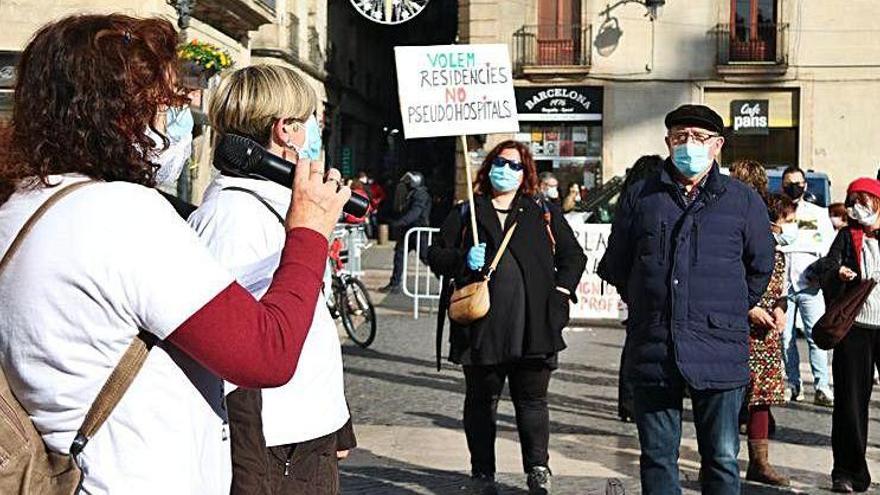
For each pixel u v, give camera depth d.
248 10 20.19
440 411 9.45
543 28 31.83
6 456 2.33
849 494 6.99
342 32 35.72
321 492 3.66
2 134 2.48
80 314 2.35
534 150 31.95
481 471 6.68
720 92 31.67
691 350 5.36
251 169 3.16
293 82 3.77
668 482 5.47
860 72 31.06
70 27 2.47
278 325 2.49
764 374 7.15
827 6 31.08
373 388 10.49
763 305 7.18
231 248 3.47
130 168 2.47
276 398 3.54
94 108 2.43
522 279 6.51
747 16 31.59
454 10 42.69
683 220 5.50
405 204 19.52
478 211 6.67
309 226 2.69
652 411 5.49
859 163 31.19
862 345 6.93
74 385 2.36
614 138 31.62
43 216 2.38
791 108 31.50
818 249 10.05
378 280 21.61
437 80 8.00
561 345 6.55
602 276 5.95
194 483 2.47
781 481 7.15
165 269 2.36
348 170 36.25
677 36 31.52
